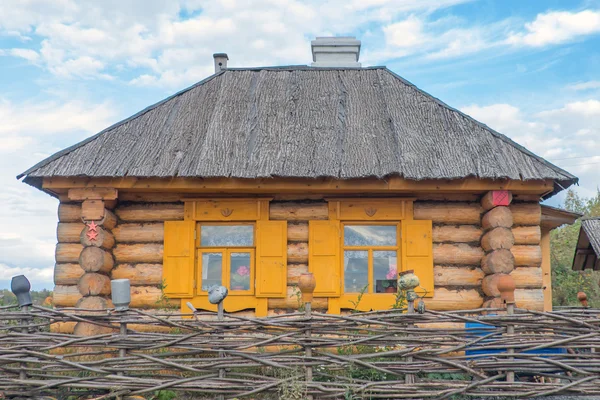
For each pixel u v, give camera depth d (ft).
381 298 29.81
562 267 59.88
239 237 31.04
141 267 30.78
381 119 33.35
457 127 32.24
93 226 29.22
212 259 30.99
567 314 22.38
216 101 35.32
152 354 22.90
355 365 22.26
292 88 36.70
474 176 28.04
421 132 31.81
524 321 21.99
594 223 35.70
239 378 22.91
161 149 30.78
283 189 28.96
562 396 22.07
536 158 29.58
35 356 22.81
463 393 21.88
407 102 34.91
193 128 32.78
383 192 30.45
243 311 30.37
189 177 28.68
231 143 31.01
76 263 30.40
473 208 30.50
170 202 31.27
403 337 21.97
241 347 22.33
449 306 29.71
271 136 31.63
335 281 29.89
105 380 22.72
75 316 23.02
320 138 31.45
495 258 28.35
